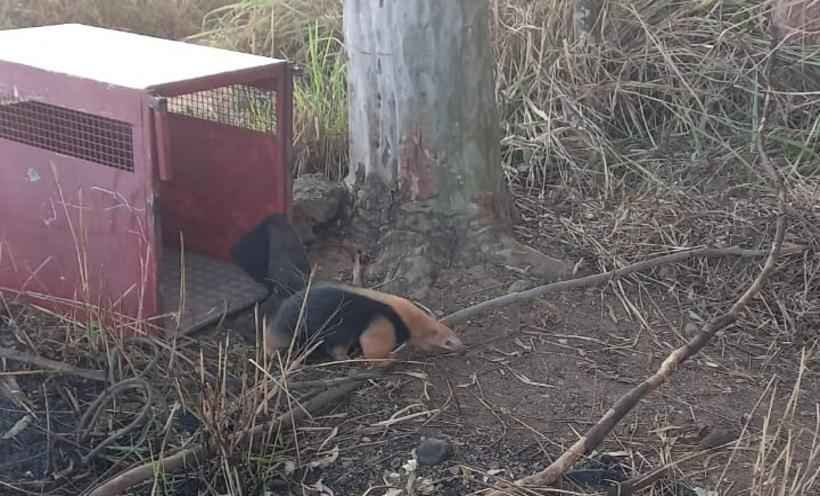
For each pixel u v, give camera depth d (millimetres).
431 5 2855
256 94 2764
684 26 4352
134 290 2469
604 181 3672
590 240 3248
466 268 3012
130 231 2422
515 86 4043
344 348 2480
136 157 2346
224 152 2873
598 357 2641
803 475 2074
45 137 2508
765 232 3301
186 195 3002
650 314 2867
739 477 2150
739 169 3787
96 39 2855
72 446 2166
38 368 2402
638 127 4074
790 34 4121
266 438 2152
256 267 2762
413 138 2951
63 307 2607
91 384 2369
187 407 2172
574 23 4207
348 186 3141
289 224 2771
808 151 3879
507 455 2197
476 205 3025
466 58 2930
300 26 4590
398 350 2564
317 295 2482
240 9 4898
